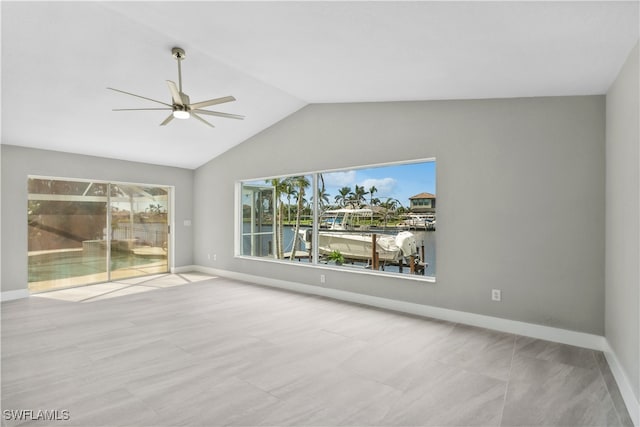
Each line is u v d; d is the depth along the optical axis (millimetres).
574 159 3266
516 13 1910
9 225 5113
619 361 2598
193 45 3350
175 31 3090
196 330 3727
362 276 4781
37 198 5547
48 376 2660
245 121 5617
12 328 3787
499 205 3660
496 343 3328
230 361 2943
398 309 4426
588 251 3199
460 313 3926
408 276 4410
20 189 5227
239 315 4258
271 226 6133
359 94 4324
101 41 3281
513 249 3580
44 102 4121
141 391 2441
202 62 3855
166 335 3572
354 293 4871
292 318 4133
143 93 4238
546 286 3404
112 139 5465
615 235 2762
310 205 5520
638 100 2166
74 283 5953
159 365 2861
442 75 3188
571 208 3279
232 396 2381
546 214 3402
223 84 4430
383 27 2391
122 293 5465
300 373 2723
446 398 2359
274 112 5445
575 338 3256
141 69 3814
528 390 2463
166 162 6910
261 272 6141
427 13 2086
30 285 5457
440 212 4059
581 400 2338
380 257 4730
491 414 2174
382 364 2885
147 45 3434
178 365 2863
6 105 4059
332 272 5125
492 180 3703
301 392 2436
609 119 2977
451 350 3166
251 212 6496
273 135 5863
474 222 3818
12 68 3447
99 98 4219
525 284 3518
